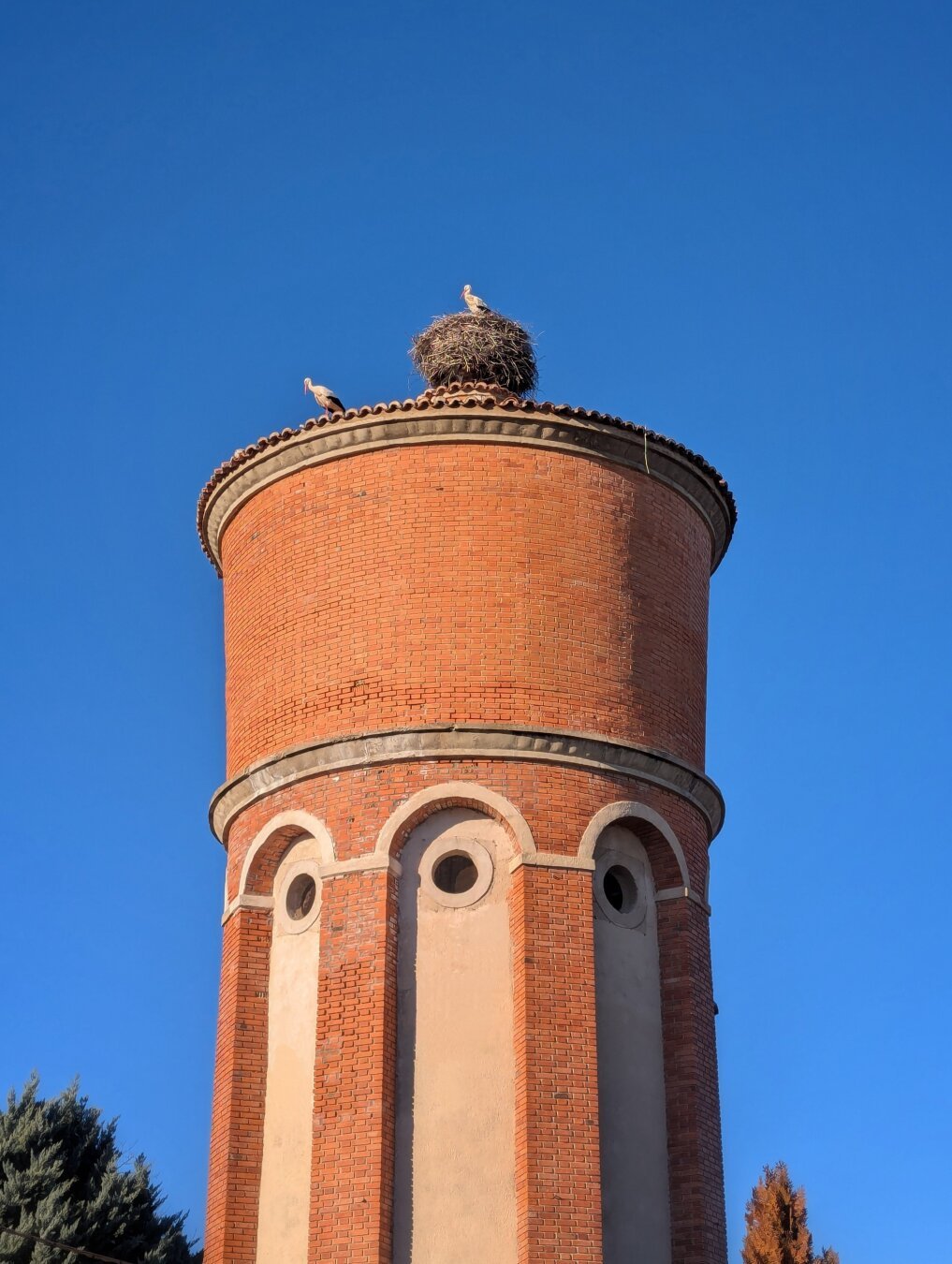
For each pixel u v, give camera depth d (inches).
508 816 906.7
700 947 952.9
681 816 965.8
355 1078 864.9
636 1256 872.3
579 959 889.5
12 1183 1170.0
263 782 961.5
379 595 959.6
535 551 965.2
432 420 979.9
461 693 930.1
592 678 951.6
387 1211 840.9
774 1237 1865.2
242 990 935.0
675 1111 911.7
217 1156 911.0
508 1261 836.6
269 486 1026.1
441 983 888.9
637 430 1004.6
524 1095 855.1
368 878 901.8
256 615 1011.9
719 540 1088.8
